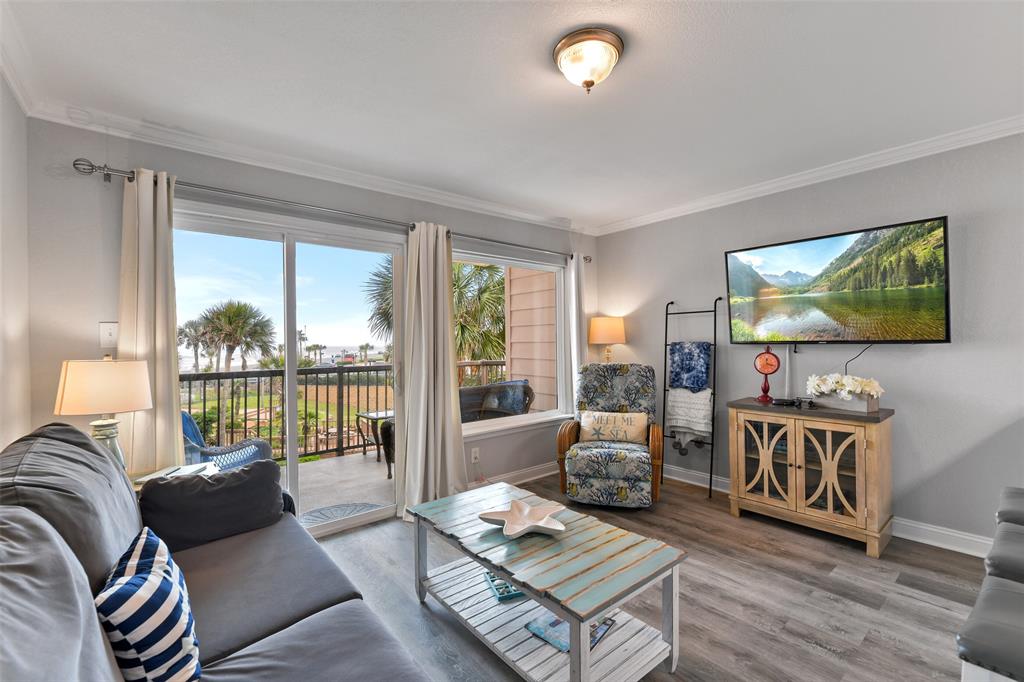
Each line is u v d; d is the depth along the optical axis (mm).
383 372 3404
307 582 1579
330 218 3109
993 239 2607
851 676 1707
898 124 2557
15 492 1068
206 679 1105
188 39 1770
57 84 2045
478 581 2168
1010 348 2566
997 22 1706
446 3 1596
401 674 1120
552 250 4473
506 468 4094
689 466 4078
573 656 1417
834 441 2797
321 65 1954
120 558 1220
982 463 2654
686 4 1612
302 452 3049
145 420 2332
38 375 2156
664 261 4254
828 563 2572
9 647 625
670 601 1731
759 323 3508
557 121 2482
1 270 1794
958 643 1174
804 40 1817
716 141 2756
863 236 2994
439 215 3684
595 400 4012
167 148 2537
